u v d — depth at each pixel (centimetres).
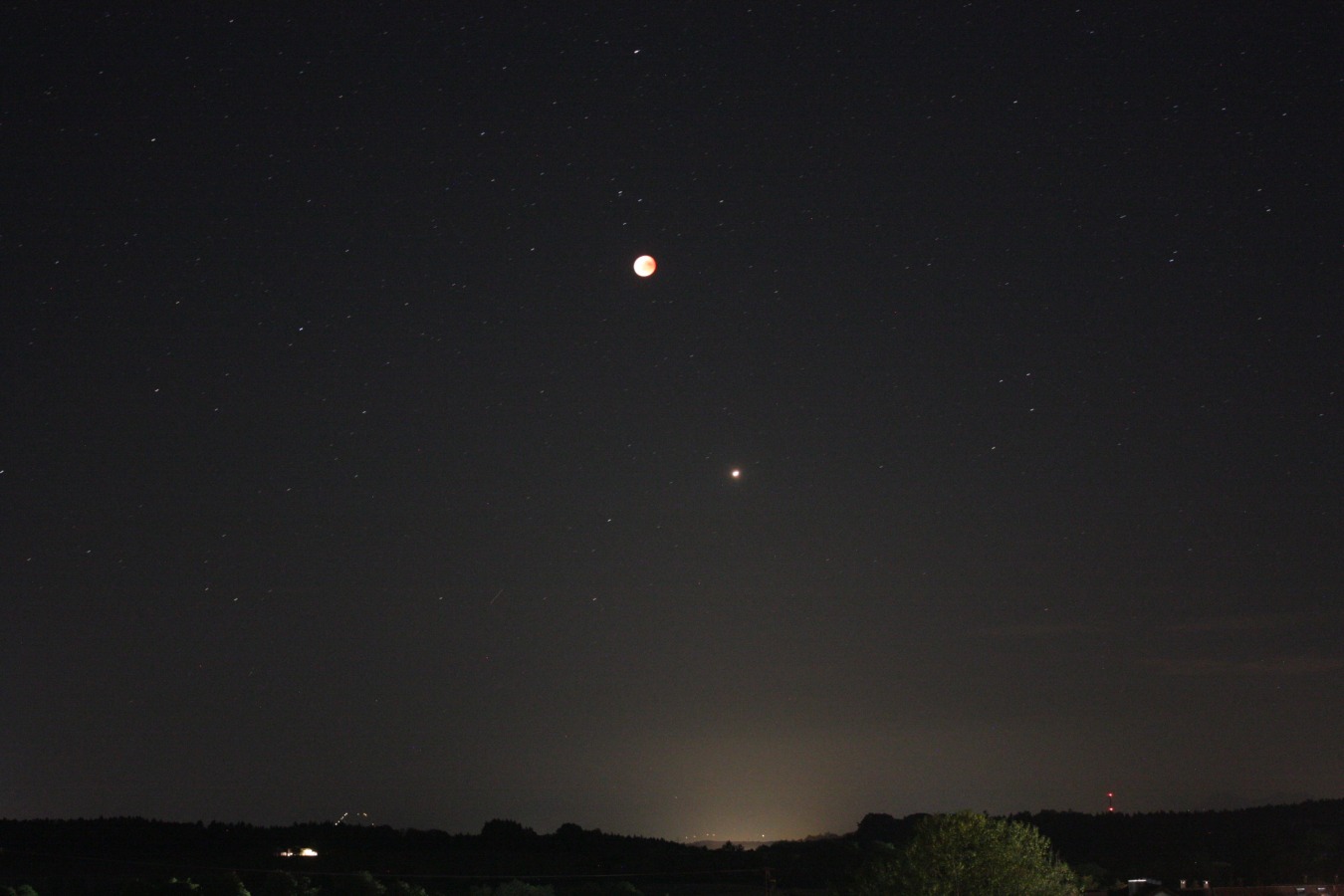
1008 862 3678
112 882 7619
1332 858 8681
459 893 7838
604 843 11081
